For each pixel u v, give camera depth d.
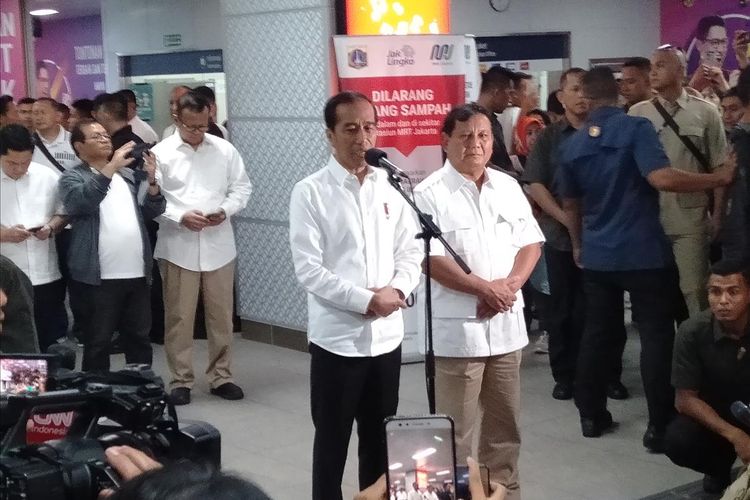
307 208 3.27
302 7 5.82
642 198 4.31
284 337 6.39
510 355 3.55
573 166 4.49
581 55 10.62
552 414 5.03
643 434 4.71
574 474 4.23
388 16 5.83
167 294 5.32
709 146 4.78
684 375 3.88
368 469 3.41
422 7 5.92
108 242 5.01
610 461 4.38
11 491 1.62
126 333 5.25
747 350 3.78
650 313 4.38
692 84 7.07
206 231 5.29
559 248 5.15
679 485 4.10
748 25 10.29
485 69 9.91
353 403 3.30
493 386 3.56
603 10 10.68
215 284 5.34
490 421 3.62
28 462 1.68
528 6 10.24
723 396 3.86
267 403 5.29
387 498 2.28
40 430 2.07
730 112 5.73
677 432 3.92
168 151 5.23
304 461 4.46
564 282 5.18
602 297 4.52
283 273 6.30
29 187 4.52
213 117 7.14
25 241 4.64
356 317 3.26
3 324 2.99
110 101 6.05
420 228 3.44
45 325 4.89
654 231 4.32
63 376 1.99
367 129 3.25
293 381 5.69
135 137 6.07
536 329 6.74
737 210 4.36
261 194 6.35
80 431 1.92
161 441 1.89
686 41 10.84
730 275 3.68
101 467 1.66
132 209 5.11
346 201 3.28
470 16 9.88
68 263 5.00
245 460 4.47
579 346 5.16
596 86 4.40
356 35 5.55
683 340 3.87
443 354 3.48
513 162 6.48
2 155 4.36
